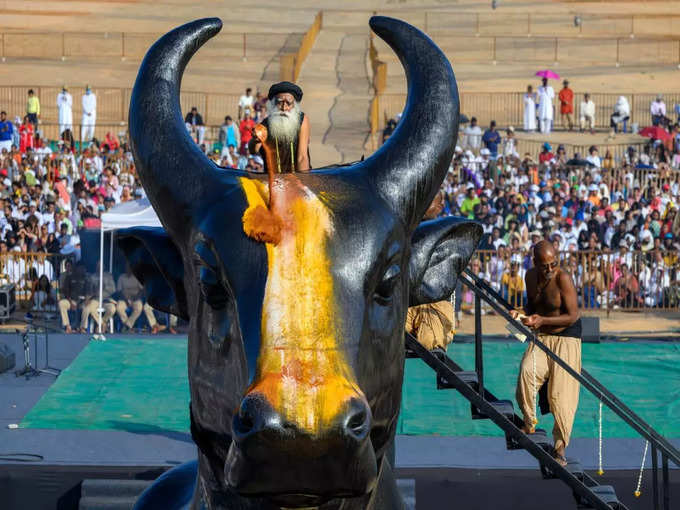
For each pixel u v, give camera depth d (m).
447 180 34.06
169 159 3.79
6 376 16.02
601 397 9.82
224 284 3.45
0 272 23.03
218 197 3.63
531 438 10.20
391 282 3.58
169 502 5.48
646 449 11.84
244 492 3.16
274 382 3.08
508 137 42.31
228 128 40.75
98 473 11.98
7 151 36.25
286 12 65.88
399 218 3.72
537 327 10.40
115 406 14.53
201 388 3.64
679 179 37.28
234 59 57.31
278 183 3.58
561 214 31.12
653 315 23.16
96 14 65.25
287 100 4.50
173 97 3.97
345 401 3.05
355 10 66.25
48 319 21.12
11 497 11.94
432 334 10.92
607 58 60.41
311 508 3.32
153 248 4.21
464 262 4.52
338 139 43.56
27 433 13.24
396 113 47.69
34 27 62.56
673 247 28.58
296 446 3.01
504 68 58.50
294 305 3.28
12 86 53.12
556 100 53.47
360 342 3.33
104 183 33.62
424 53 4.09
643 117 51.41
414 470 11.75
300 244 3.39
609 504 10.13
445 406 14.53
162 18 65.12
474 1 68.50
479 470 11.76
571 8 67.88
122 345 17.83
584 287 23.67
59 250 25.30
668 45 62.44
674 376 16.53
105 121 49.03
